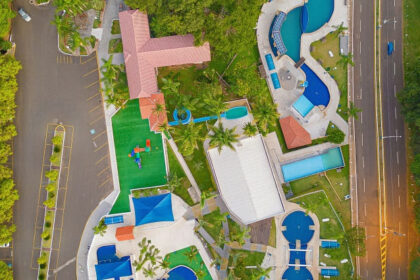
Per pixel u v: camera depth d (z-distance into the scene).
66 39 54.94
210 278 54.59
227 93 55.50
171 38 51.69
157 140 55.56
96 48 55.44
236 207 52.06
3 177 51.34
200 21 47.03
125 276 52.50
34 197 55.41
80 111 55.62
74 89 55.59
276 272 55.34
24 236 55.19
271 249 55.41
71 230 55.34
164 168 55.59
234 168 51.53
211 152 52.69
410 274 55.16
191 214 55.34
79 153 55.59
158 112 51.59
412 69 53.09
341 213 55.81
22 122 55.44
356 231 52.53
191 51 51.06
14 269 54.88
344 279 54.91
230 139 46.88
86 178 55.59
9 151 53.56
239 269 51.41
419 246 55.09
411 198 55.72
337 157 55.19
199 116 55.62
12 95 51.00
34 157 55.50
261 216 51.66
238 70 51.06
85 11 54.78
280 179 55.69
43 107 55.59
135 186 55.50
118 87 54.91
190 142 47.12
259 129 53.66
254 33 51.62
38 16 55.31
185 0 45.69
